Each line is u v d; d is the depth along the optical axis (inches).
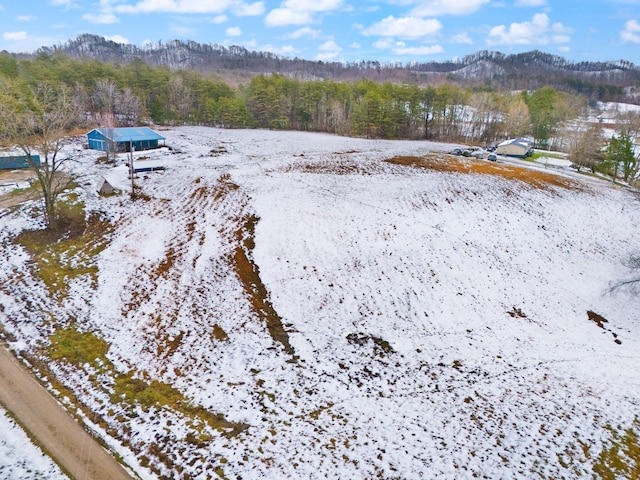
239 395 685.9
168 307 893.2
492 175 1884.8
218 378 719.7
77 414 621.3
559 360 855.1
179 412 641.0
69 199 1315.2
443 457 590.6
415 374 775.1
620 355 892.0
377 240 1221.7
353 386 730.2
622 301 1103.0
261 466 557.9
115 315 854.5
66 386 673.6
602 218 1551.4
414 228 1307.8
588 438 645.9
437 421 661.3
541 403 721.6
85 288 927.0
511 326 960.9
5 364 709.9
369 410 676.1
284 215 1309.1
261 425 628.7
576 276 1200.8
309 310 932.0
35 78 2593.5
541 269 1210.6
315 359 790.5
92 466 540.1
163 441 586.9
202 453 572.4
